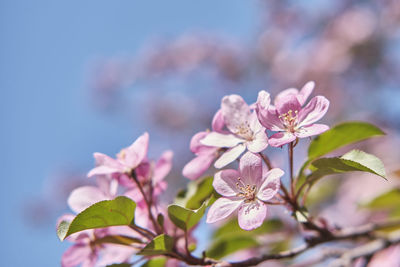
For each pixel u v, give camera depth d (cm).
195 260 61
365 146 134
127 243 63
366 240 73
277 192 61
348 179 112
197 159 63
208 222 59
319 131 58
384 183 104
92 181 219
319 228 65
